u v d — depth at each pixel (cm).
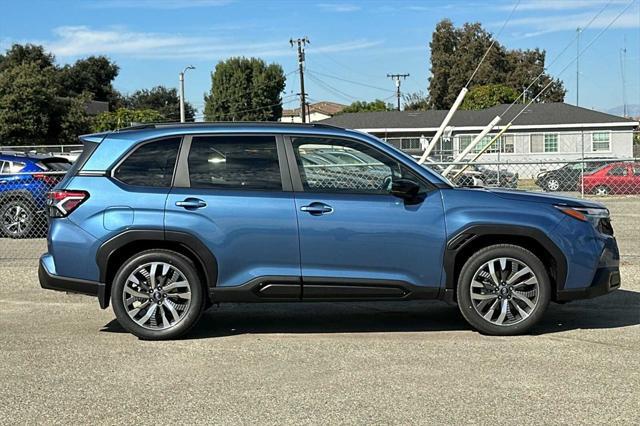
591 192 2000
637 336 639
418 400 476
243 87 7300
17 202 1325
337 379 521
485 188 666
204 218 614
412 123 4259
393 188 614
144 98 10681
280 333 661
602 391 492
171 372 541
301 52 5441
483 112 4247
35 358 580
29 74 4719
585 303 780
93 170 632
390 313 746
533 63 6394
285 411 457
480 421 439
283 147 633
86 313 752
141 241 623
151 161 634
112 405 472
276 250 615
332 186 630
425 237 617
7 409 466
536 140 3853
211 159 632
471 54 6353
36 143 4656
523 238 630
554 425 433
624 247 1092
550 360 564
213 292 620
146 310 627
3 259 1062
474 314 629
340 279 617
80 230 620
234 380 521
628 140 3853
